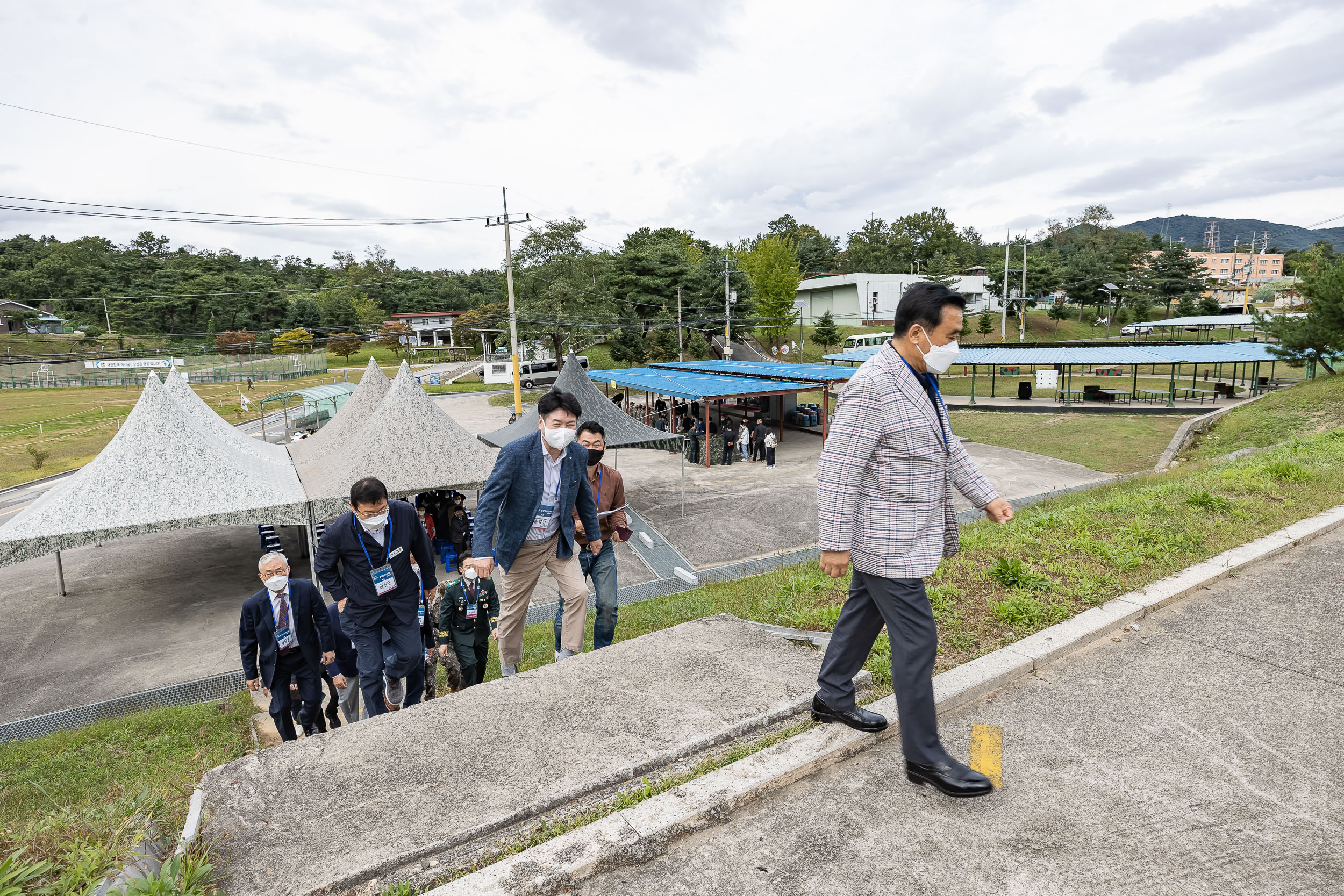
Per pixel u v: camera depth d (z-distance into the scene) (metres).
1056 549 4.93
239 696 7.94
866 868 1.94
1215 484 6.98
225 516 10.30
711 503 18.50
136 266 103.25
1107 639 3.56
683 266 57.03
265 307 96.00
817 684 3.03
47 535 9.23
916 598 2.22
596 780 2.33
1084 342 64.44
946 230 111.25
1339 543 5.15
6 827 2.28
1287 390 25.05
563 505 3.82
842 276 76.75
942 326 2.14
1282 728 2.66
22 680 9.00
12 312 94.00
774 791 2.31
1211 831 2.06
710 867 1.97
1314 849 1.97
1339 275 24.28
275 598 5.21
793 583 4.88
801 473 22.53
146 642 10.19
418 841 2.05
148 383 10.98
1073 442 25.50
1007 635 3.54
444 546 13.05
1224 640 3.52
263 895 1.84
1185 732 2.65
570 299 50.91
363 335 95.00
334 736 2.67
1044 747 2.55
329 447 15.71
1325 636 3.53
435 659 5.45
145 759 6.38
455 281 112.94
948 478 2.33
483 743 2.59
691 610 8.08
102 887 1.75
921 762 2.27
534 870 1.90
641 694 2.95
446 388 58.75
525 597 3.95
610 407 17.88
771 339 69.62
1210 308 80.50
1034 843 2.02
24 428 39.09
